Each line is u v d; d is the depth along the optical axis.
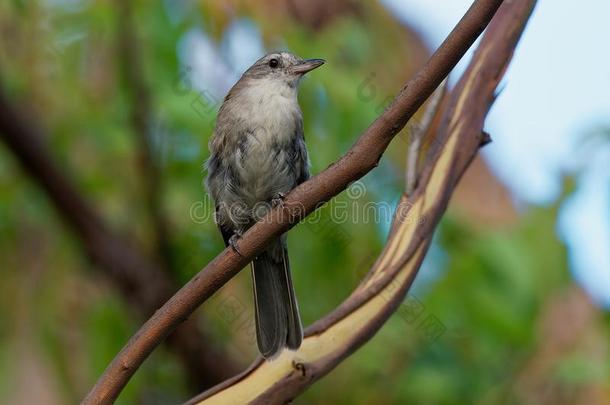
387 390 11.54
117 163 12.27
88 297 12.21
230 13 11.77
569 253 10.60
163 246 11.79
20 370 11.83
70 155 12.30
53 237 12.27
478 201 13.69
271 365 6.60
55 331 12.03
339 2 12.85
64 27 12.09
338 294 11.55
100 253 11.73
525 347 10.92
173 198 11.83
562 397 10.94
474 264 10.77
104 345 11.95
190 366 11.91
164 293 11.77
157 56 11.73
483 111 7.24
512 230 11.16
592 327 11.20
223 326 12.38
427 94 5.96
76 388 11.88
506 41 7.32
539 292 10.62
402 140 11.91
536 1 7.37
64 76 12.10
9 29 12.01
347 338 6.68
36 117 11.95
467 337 11.12
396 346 11.66
